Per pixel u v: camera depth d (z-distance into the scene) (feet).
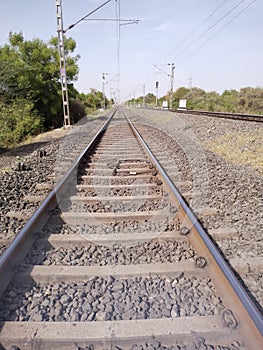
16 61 53.16
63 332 5.65
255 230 10.14
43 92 61.98
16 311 6.29
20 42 63.21
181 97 212.23
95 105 194.49
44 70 63.10
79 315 6.16
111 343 5.49
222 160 21.93
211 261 7.65
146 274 7.55
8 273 7.39
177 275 7.54
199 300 6.64
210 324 5.83
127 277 7.50
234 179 16.15
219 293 6.77
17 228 10.17
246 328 5.56
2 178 16.06
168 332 5.64
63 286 7.16
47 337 5.54
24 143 40.11
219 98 161.58
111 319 6.06
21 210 11.64
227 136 31.58
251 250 8.86
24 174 17.31
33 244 8.96
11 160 25.36
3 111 44.34
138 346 5.42
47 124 67.10
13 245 8.03
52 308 6.38
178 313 6.22
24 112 48.42
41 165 20.21
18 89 52.26
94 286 7.11
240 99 129.59
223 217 11.23
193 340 5.53
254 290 7.11
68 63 69.36
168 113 81.00
